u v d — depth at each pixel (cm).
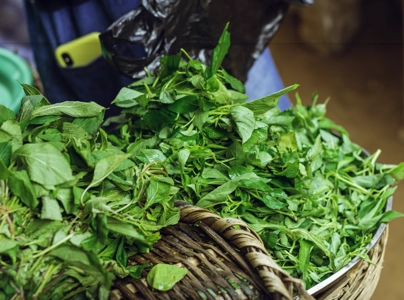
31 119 62
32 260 53
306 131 82
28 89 68
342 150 84
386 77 224
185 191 68
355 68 232
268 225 67
